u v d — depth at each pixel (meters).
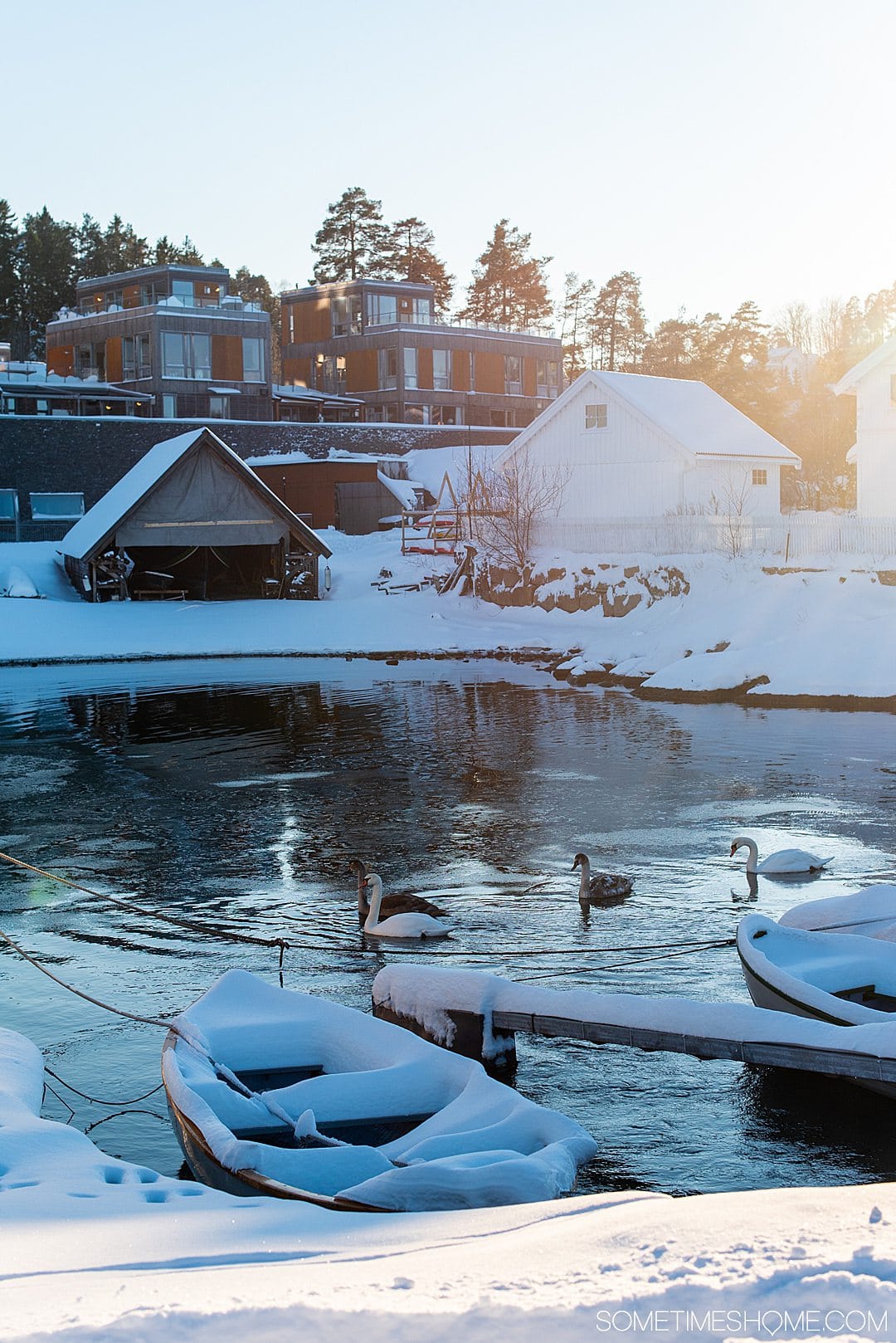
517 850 17.98
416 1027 10.77
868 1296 4.06
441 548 59.06
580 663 39.53
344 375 90.12
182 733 28.58
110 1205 6.50
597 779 23.03
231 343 79.38
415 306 92.75
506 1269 4.59
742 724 29.61
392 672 40.34
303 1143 7.89
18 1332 4.06
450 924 14.57
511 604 51.50
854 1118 9.49
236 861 17.53
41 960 13.48
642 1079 10.28
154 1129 9.40
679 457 53.34
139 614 48.84
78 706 32.81
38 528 63.44
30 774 23.81
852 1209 5.20
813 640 35.66
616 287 132.12
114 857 17.78
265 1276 4.80
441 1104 8.56
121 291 86.12
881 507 50.28
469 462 59.03
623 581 47.94
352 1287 4.47
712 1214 5.20
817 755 25.30
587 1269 4.51
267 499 52.31
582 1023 10.02
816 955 11.44
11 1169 7.32
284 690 36.03
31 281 128.75
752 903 15.29
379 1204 6.57
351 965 13.18
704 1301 4.07
